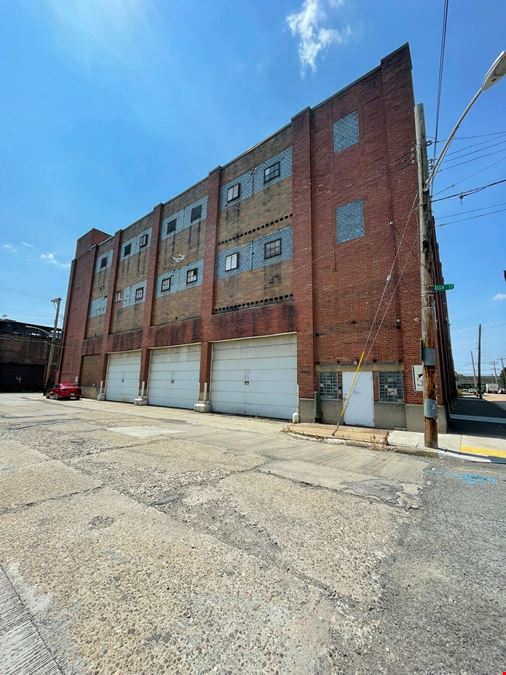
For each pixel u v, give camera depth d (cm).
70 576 250
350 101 1384
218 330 1711
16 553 283
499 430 1086
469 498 450
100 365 2633
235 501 411
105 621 203
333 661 177
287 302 1443
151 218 2428
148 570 260
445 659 180
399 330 1125
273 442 867
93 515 363
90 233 3178
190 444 785
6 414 1400
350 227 1298
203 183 2034
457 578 260
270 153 1659
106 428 1012
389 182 1212
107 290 2759
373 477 546
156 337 2119
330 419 1236
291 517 369
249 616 211
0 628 196
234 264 1731
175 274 2120
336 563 278
